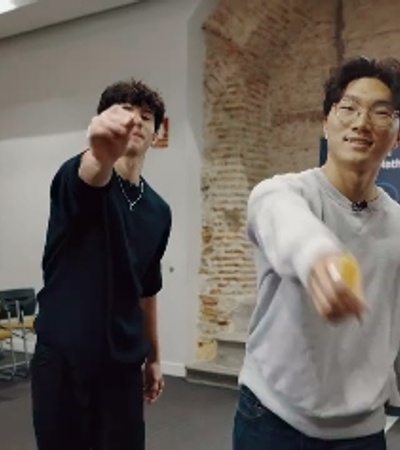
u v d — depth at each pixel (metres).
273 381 1.11
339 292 0.58
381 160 1.07
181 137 5.68
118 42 6.11
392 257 1.10
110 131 1.10
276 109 6.24
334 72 1.10
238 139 5.79
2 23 6.55
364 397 1.08
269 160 6.26
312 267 0.64
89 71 6.35
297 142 6.13
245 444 1.17
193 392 5.08
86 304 1.60
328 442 1.10
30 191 6.87
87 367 1.60
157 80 5.83
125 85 1.78
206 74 5.85
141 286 1.79
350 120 1.05
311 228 0.78
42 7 6.08
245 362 1.23
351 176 1.07
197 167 5.78
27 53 6.88
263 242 0.92
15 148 7.01
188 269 5.68
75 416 1.64
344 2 5.91
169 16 5.76
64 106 6.57
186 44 5.65
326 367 1.07
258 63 6.01
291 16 5.88
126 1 5.89
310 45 6.06
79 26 6.42
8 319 5.75
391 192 4.85
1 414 4.41
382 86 1.04
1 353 6.29
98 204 1.49
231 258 5.74
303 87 6.10
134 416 1.72
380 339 1.10
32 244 6.84
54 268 1.64
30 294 5.93
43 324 1.63
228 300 5.71
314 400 1.07
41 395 1.62
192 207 5.73
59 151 6.61
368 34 5.81
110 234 1.62
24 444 3.76
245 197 5.83
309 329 1.06
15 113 7.00
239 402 1.22
